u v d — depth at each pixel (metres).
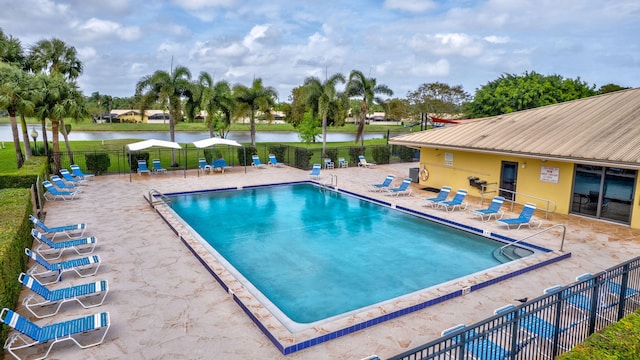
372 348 7.14
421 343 7.30
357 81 35.00
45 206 17.59
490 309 8.66
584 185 16.25
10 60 26.95
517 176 18.56
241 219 16.98
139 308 8.52
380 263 12.08
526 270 10.75
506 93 46.41
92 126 94.50
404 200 19.58
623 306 7.54
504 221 14.69
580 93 48.06
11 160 32.53
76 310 8.37
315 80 33.44
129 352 6.92
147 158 28.17
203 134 76.38
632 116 16.80
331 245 13.69
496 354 6.02
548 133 17.78
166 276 10.22
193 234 14.22
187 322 7.97
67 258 11.37
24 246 10.17
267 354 6.92
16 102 23.30
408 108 69.75
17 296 8.59
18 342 7.12
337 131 93.94
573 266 11.16
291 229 15.56
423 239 14.38
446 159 22.09
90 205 17.89
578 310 7.17
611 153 14.09
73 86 25.92
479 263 12.09
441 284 9.71
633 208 14.81
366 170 29.34
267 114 35.91
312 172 25.72
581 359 4.38
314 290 10.22
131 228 14.44
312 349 7.09
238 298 8.73
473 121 23.38
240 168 29.95
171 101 29.66
